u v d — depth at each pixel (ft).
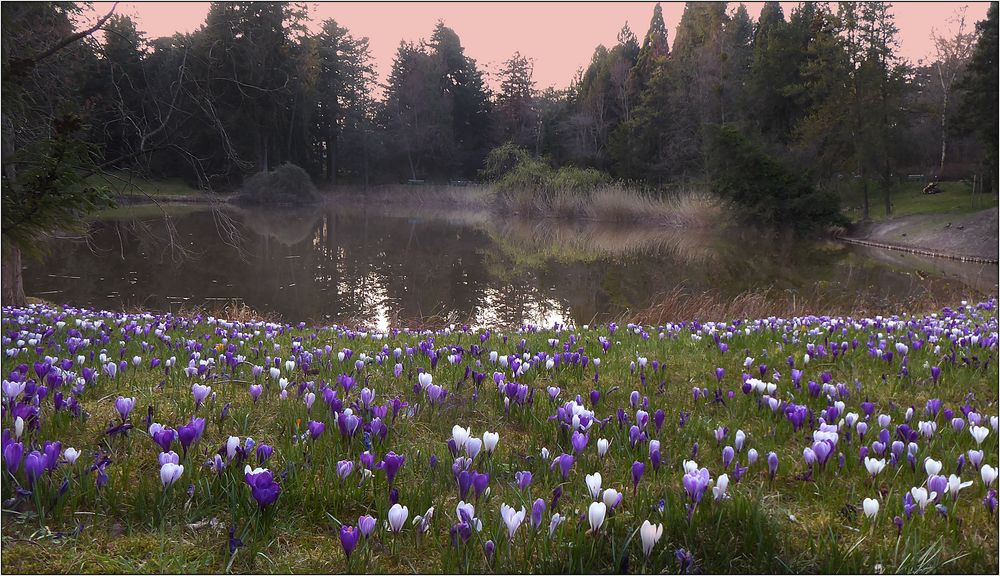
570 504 10.37
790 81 183.42
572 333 27.81
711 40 217.77
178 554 8.57
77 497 9.51
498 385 15.37
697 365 20.92
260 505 8.98
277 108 176.86
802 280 65.82
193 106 38.17
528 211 156.66
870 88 139.03
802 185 123.75
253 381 16.55
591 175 165.07
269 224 122.52
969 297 52.39
